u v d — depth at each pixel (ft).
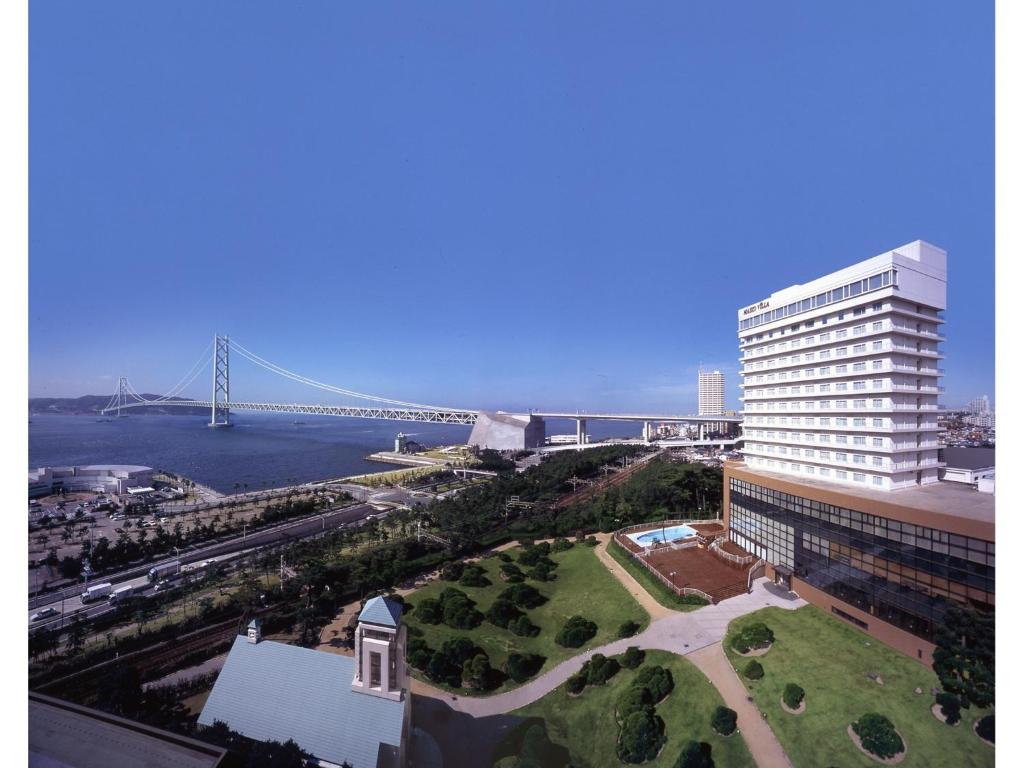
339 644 184.24
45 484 479.41
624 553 253.03
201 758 106.83
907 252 203.82
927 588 153.79
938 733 121.80
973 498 175.63
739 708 138.21
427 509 354.13
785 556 216.74
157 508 431.84
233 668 125.70
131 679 142.61
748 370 266.98
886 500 170.91
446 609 203.41
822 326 218.79
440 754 127.65
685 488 349.82
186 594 228.63
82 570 276.00
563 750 134.41
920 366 206.18
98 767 103.40
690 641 172.24
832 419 217.97
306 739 113.09
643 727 131.44
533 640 187.73
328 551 276.62
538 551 266.36
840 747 122.11
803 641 165.99
